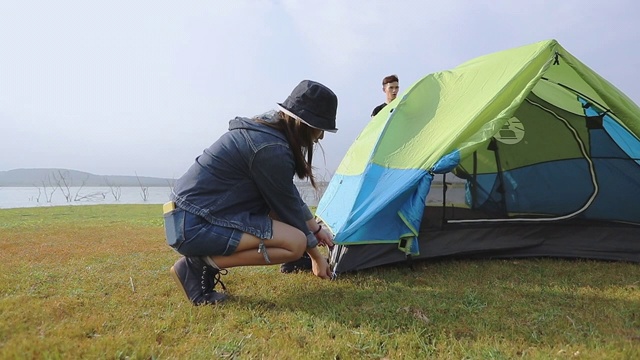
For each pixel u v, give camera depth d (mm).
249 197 2309
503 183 3666
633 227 3588
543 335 1949
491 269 3170
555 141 3799
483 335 1948
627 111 3236
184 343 1808
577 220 3668
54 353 1630
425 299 2453
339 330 1993
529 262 3385
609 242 3527
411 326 2031
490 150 3709
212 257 2283
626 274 3029
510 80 3203
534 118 3818
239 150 2223
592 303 2400
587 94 3443
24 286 2668
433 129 3461
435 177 3502
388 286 2736
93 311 2207
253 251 2281
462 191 3553
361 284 2777
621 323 2104
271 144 2205
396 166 3385
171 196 2291
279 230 2281
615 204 3711
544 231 3609
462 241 3475
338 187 4410
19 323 1972
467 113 3270
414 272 3094
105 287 2672
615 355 1706
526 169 3740
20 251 4012
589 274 3020
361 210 3158
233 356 1698
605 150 3693
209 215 2195
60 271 3113
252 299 2438
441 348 1811
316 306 2324
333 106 2285
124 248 4203
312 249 2486
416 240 3145
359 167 3938
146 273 3055
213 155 2268
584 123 3697
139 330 1941
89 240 4801
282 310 2273
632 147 3531
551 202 3697
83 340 1813
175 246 2207
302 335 1928
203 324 2031
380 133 3793
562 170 3779
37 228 6117
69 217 8555
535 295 2557
